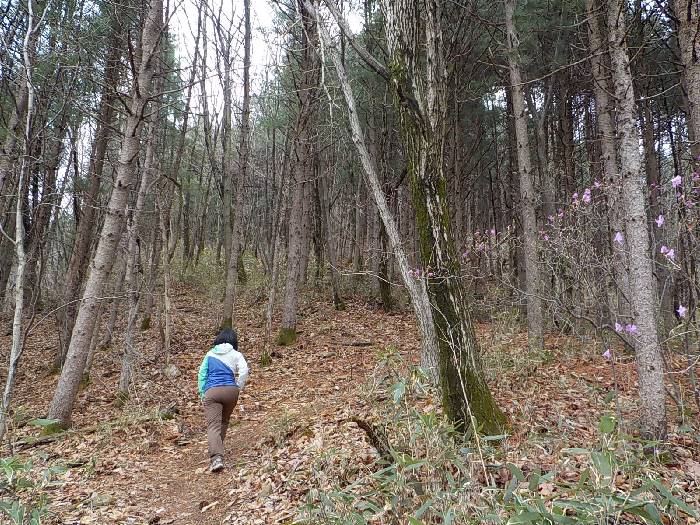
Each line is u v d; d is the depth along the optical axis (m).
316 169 16.03
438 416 4.15
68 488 4.72
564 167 13.59
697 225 3.94
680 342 5.93
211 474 5.00
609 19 3.88
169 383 8.77
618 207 5.72
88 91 8.88
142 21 7.84
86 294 6.71
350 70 12.44
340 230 21.16
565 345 7.59
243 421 6.87
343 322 12.85
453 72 8.88
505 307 8.37
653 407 3.61
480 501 2.54
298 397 7.62
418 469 3.10
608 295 5.01
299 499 3.81
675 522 2.51
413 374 4.20
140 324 14.07
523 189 8.23
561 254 5.33
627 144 3.77
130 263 8.80
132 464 5.39
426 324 4.53
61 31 7.05
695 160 5.11
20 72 6.18
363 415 5.16
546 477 2.43
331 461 3.89
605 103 7.83
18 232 3.60
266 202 21.86
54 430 6.36
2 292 14.05
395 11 4.02
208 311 14.97
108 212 6.81
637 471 2.76
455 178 11.61
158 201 10.03
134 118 6.81
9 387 3.42
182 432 6.44
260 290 15.85
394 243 4.56
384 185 12.21
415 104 3.92
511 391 5.62
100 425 6.53
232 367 5.43
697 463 3.37
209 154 14.80
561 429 3.96
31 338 13.23
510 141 15.87
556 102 14.42
